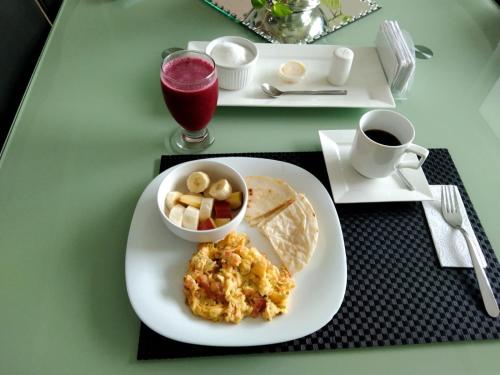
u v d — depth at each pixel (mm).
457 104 984
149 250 674
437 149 877
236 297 623
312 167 839
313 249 667
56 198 771
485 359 600
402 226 751
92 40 1081
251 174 787
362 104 936
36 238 712
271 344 591
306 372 580
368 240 729
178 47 1071
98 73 1002
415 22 1189
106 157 838
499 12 1235
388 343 604
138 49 1063
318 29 1140
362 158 761
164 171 767
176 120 824
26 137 868
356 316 631
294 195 733
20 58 1086
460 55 1103
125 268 645
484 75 1056
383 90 974
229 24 1146
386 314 635
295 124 926
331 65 970
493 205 796
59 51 1049
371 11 1211
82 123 896
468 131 926
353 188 792
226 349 587
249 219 728
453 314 638
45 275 667
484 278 667
